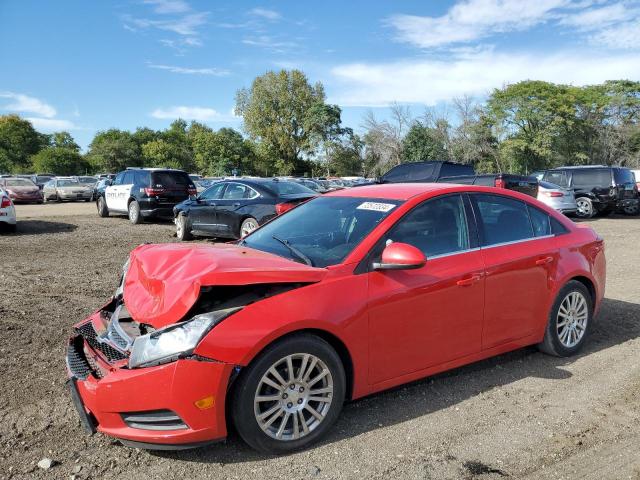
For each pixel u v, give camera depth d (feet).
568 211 58.44
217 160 197.16
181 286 9.82
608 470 9.55
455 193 13.41
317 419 10.46
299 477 9.36
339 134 204.54
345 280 10.90
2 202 43.93
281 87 210.59
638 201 64.85
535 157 176.65
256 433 9.80
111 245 38.68
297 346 10.07
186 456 10.07
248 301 10.19
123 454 10.12
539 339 14.56
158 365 9.29
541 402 12.36
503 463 9.82
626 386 13.23
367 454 10.14
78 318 18.80
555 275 14.48
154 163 260.62
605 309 20.43
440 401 12.44
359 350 10.92
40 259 31.81
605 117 196.65
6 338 16.44
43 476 9.36
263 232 14.17
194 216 41.78
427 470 9.58
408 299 11.53
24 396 12.48
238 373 9.70
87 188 111.34
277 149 215.51
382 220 12.10
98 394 9.49
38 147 331.77
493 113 172.04
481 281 12.82
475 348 12.98
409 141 171.63
